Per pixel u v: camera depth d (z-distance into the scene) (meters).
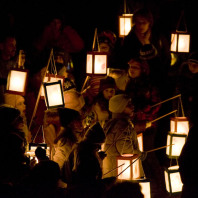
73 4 19.91
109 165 12.07
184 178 9.98
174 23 18.47
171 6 18.58
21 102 12.84
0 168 9.77
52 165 9.62
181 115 15.84
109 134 12.09
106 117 13.95
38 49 16.41
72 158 10.73
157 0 18.38
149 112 14.11
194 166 9.84
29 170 10.06
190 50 19.75
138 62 14.20
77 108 12.97
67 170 10.71
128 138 12.05
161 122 16.14
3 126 10.30
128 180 10.44
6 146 9.90
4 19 13.94
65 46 16.91
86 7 20.09
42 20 18.45
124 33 17.19
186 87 15.55
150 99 14.20
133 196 10.16
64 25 16.95
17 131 10.63
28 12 18.42
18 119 10.73
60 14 16.86
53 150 11.97
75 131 11.48
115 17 19.95
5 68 13.70
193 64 14.98
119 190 10.21
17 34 17.95
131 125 12.30
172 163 15.72
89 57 14.48
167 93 15.89
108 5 20.06
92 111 14.14
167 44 15.79
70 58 17.22
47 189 9.37
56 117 11.70
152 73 15.08
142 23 15.05
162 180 14.30
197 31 19.73
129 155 11.16
